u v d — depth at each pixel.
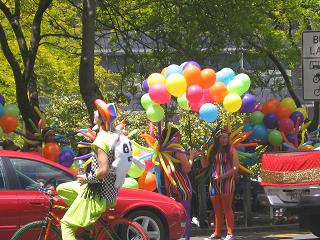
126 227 9.12
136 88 17.89
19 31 17.75
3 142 13.91
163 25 16.98
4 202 9.14
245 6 16.27
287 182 11.16
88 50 14.62
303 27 21.16
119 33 19.17
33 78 19.11
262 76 20.86
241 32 16.31
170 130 11.64
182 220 10.25
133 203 9.81
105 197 7.96
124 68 17.94
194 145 16.69
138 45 18.97
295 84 25.61
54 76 24.64
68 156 12.91
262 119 14.00
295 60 20.52
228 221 11.93
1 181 9.32
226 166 11.93
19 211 9.22
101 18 19.17
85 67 14.62
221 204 12.18
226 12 16.11
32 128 15.52
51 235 8.31
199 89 11.67
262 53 18.77
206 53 16.72
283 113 13.95
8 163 9.45
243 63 20.48
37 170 9.64
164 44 17.06
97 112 8.10
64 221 7.97
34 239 9.19
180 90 11.58
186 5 16.48
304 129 14.47
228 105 11.97
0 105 13.23
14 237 8.32
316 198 10.80
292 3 20.19
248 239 12.99
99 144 7.87
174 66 12.12
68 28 22.28
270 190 11.51
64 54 23.80
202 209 14.52
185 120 17.16
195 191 14.80
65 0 20.73
